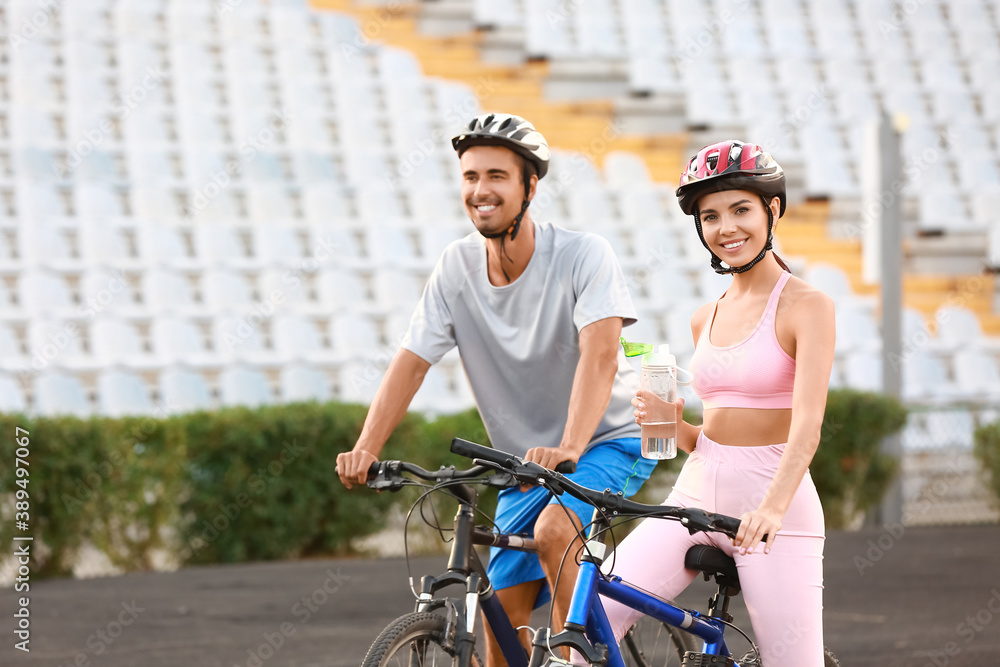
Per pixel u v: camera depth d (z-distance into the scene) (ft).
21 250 75.61
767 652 17.62
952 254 97.86
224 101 97.35
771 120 108.06
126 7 102.32
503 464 16.52
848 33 126.00
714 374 18.28
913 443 69.41
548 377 21.38
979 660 31.89
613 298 20.20
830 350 17.08
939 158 107.45
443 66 111.34
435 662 17.57
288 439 54.19
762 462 17.79
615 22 119.75
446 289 21.63
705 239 18.26
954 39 128.36
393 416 21.13
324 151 94.02
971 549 54.75
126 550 52.80
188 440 53.21
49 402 63.16
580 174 96.78
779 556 17.44
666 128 108.58
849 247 97.50
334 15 112.57
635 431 21.72
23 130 86.53
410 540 56.75
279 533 53.83
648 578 18.03
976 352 84.89
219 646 33.78
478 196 19.62
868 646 33.78
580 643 15.97
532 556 20.86
